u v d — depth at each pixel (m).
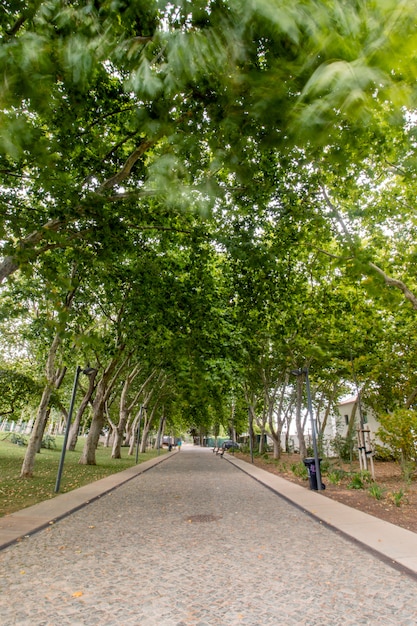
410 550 6.16
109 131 9.10
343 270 14.38
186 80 2.04
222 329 14.94
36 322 13.98
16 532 7.25
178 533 7.49
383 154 8.28
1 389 18.61
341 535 7.38
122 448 46.06
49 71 2.10
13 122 2.25
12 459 21.16
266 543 6.80
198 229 10.44
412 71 1.37
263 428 33.78
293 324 16.39
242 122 2.79
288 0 1.42
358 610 4.16
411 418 14.59
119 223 8.61
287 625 3.83
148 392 33.84
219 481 16.45
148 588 4.75
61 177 5.60
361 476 14.00
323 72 1.34
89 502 10.95
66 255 10.43
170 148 3.48
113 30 2.19
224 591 4.66
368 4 1.33
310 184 10.53
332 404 31.09
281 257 11.89
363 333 18.47
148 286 12.35
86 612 4.10
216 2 1.80
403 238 12.55
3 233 5.48
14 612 4.10
